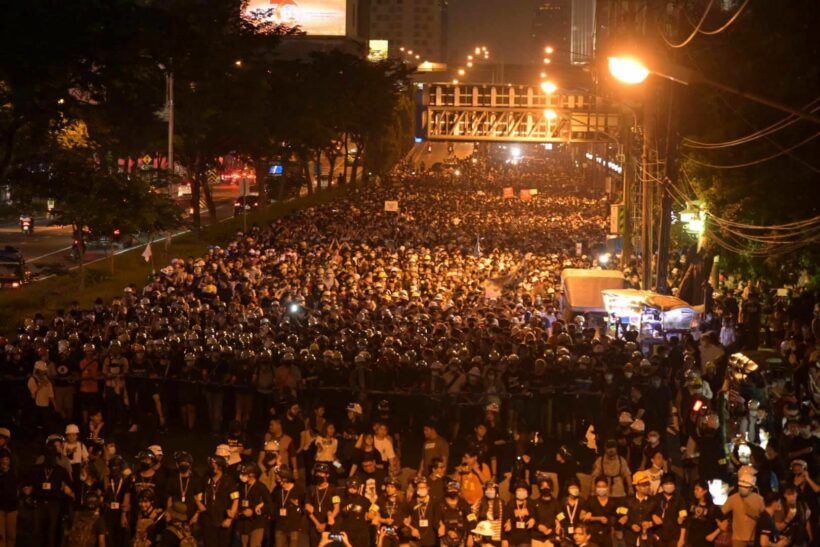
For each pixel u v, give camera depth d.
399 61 123.69
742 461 18.52
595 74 52.31
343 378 24.55
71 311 30.95
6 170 39.94
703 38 41.75
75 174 40.56
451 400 24.28
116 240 42.44
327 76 104.44
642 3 42.28
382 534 16.67
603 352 25.92
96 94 38.72
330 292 36.53
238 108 68.12
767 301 39.31
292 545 17.20
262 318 30.45
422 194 101.81
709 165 40.12
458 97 64.38
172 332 26.92
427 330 29.77
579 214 85.81
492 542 16.47
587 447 24.45
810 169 36.59
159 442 24.20
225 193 115.00
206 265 40.66
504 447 21.09
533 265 50.72
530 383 24.52
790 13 37.62
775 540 15.60
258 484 17.17
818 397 23.23
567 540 16.36
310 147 91.00
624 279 40.31
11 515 17.11
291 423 20.95
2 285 50.59
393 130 148.50
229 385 24.75
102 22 36.56
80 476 18.16
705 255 41.47
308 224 65.12
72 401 24.81
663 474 16.78
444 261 49.72
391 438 21.02
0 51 35.09
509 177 135.00
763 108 38.16
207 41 49.28
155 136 51.41
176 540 16.28
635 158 51.16
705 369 25.95
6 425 24.83
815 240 35.66
